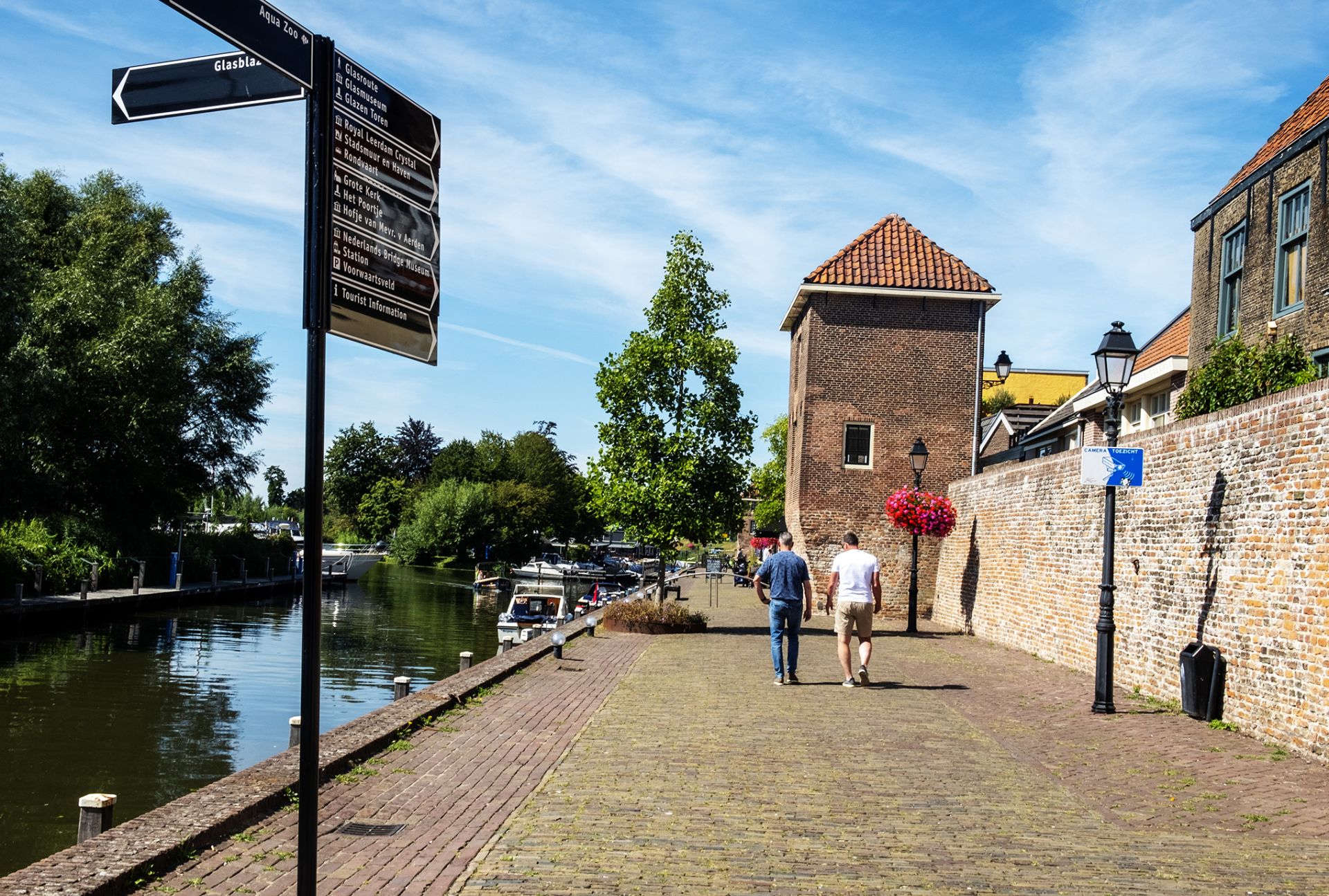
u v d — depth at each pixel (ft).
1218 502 36.42
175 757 46.70
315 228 11.40
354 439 366.63
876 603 43.96
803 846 20.15
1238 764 28.50
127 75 12.15
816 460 91.86
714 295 73.77
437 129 13.58
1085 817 22.82
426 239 13.29
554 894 17.08
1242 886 18.10
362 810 22.18
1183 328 75.66
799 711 36.47
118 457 125.80
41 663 75.31
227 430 138.31
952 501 81.71
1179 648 38.96
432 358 13.46
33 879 16.25
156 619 109.40
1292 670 30.58
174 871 17.71
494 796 23.68
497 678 42.88
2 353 100.78
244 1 10.64
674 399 72.95
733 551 286.05
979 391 92.02
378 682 71.36
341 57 11.82
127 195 139.74
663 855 19.36
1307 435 30.68
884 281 91.86
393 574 242.17
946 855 19.75
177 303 127.75
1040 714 36.73
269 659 81.87
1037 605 57.41
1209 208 63.67
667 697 39.22
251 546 167.22
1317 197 51.16
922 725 34.12
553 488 311.68
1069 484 52.95
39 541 110.22
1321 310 50.42
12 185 107.45
